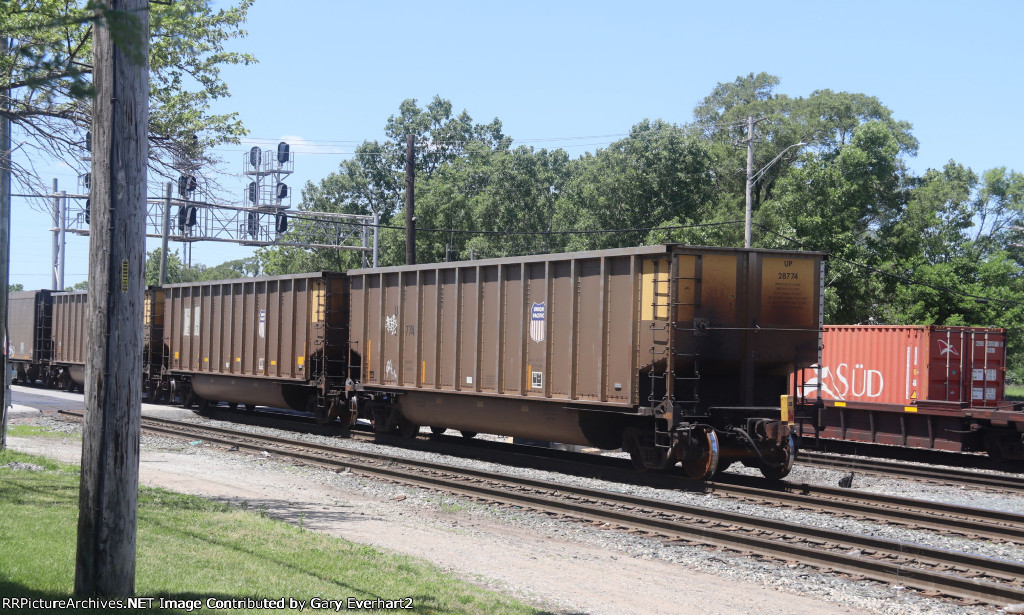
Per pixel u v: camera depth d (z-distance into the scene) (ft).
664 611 27.81
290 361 82.84
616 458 64.13
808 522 42.52
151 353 105.81
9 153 41.42
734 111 242.78
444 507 45.14
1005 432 68.80
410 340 70.64
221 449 67.15
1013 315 173.68
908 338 75.20
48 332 136.05
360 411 80.02
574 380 56.59
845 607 29.01
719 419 53.47
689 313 51.24
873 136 169.27
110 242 22.94
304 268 234.58
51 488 42.50
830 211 165.27
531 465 62.18
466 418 66.23
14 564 25.94
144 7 21.38
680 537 38.19
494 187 220.64
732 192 216.95
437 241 219.20
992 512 42.93
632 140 194.49
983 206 269.23
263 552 30.83
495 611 25.57
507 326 61.98
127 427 23.26
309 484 52.26
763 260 53.57
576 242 198.39
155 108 46.96
